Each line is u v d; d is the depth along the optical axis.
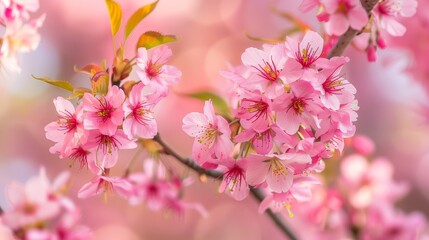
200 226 2.63
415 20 1.38
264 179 0.98
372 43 1.05
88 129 0.98
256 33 2.72
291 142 0.97
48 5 2.51
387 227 1.35
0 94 2.31
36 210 1.03
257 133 0.97
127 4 2.41
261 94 0.97
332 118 0.97
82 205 2.45
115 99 0.98
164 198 1.18
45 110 2.39
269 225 2.70
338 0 1.01
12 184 1.04
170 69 1.01
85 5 2.53
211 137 0.99
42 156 2.44
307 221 1.34
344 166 1.35
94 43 2.49
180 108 2.47
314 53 0.97
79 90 1.00
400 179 2.75
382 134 2.86
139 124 0.99
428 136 2.80
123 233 2.50
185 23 2.65
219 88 1.19
